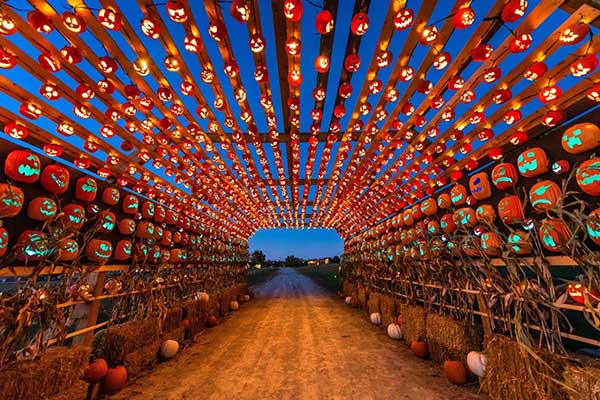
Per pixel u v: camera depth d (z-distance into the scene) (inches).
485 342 115.6
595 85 79.6
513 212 104.0
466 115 127.6
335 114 137.6
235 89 120.3
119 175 155.7
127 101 125.3
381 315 237.0
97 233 133.5
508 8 68.8
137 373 130.7
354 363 146.3
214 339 200.4
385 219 272.7
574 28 71.2
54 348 94.4
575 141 83.4
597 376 65.2
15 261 91.7
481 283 117.0
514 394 92.2
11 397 70.9
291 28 90.0
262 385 121.1
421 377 126.8
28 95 95.9
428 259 167.6
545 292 87.7
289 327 235.5
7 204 85.4
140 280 159.8
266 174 246.4
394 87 121.4
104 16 76.0
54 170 104.3
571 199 87.7
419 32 91.5
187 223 240.8
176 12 76.7
